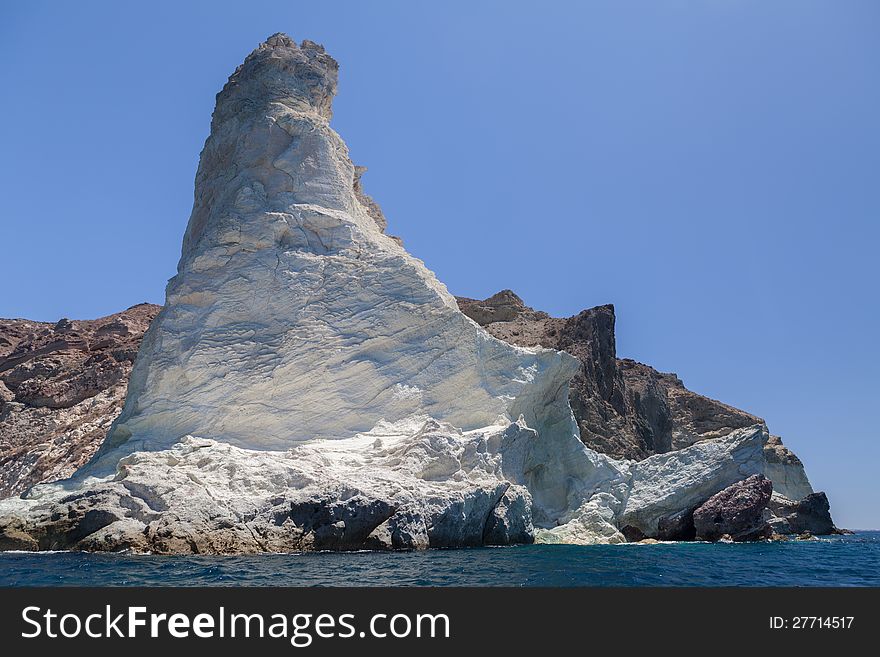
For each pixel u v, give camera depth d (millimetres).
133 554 31766
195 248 50594
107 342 85188
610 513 49125
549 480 51406
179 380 43875
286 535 33438
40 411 73500
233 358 44500
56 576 25375
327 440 43438
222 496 34688
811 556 38219
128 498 34688
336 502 34438
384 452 40719
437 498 36875
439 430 42312
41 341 90812
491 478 41188
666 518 49938
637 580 27375
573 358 52219
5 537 33344
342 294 48219
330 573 26578
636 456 76625
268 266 47969
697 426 100812
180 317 45719
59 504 34906
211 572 26391
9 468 65062
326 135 55344
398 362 46781
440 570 28094
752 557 37156
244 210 49969
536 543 43812
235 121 56969
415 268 49656
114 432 43406
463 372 47219
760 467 50625
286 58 58062
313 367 45188
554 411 53406
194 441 40594
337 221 51719
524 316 94875
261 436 43062
